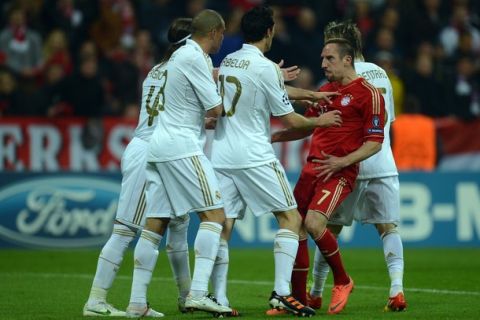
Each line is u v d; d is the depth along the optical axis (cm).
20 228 5069
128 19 6406
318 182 2870
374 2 6962
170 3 6744
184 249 2914
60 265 4381
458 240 5375
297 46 6231
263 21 2789
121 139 5441
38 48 6022
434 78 6444
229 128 2791
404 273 4097
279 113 2762
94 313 2820
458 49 7012
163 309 3020
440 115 6397
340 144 2847
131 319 2722
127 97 5956
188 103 2722
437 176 5381
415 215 5347
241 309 3014
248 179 2772
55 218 5084
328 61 2855
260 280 3875
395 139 5762
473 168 5900
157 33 6562
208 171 2714
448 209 5378
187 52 2706
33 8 6122
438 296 3328
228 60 2820
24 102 5666
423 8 7038
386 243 2992
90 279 3850
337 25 2997
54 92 5706
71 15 6253
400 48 6856
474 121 5906
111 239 2867
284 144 5503
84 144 5391
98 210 5112
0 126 5297
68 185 5106
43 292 3431
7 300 3216
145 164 2834
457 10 7112
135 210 2852
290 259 2758
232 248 5178
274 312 2820
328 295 3409
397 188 3009
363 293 3438
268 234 5234
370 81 3009
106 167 5419
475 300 3212
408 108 6078
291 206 2777
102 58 6025
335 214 3016
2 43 5928
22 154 5325
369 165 2961
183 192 2720
